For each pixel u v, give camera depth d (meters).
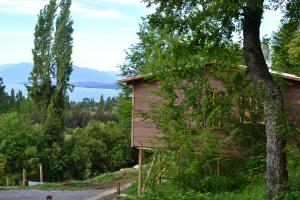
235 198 17.89
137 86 26.33
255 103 22.02
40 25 64.94
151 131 25.78
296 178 16.92
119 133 61.78
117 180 37.03
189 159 21.33
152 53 29.69
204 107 22.09
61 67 64.62
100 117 87.31
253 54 14.92
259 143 22.17
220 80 22.77
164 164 22.02
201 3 14.45
